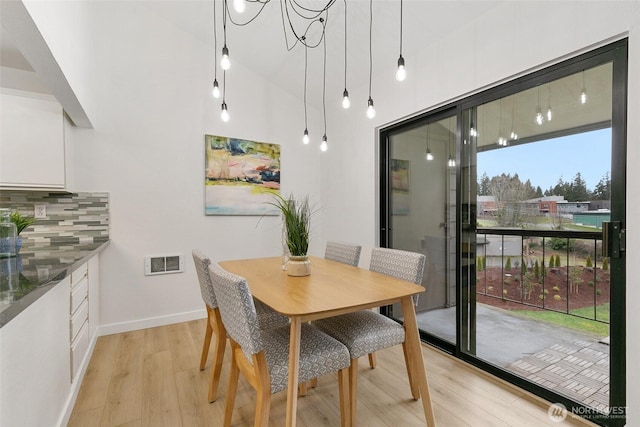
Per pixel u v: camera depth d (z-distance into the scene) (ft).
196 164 10.76
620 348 5.19
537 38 6.11
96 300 8.93
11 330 3.51
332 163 12.60
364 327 5.84
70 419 5.63
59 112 7.84
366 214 10.95
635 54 4.88
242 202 11.59
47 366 4.67
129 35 9.75
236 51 11.00
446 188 8.48
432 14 7.48
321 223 13.28
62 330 5.47
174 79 10.41
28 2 4.07
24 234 8.52
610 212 5.30
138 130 9.86
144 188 9.96
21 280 4.29
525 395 6.33
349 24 8.71
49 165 7.73
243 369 4.86
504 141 7.02
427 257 9.11
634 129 4.91
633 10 4.89
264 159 12.07
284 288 5.49
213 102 11.09
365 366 7.61
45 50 5.03
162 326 10.17
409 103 9.11
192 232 10.73
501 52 6.73
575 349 5.92
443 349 8.48
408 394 6.43
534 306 6.61
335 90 11.82
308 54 10.43
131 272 9.80
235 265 7.71
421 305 9.30
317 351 4.89
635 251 4.93
